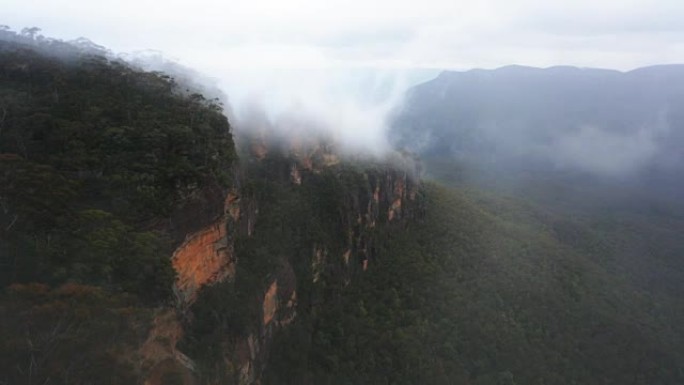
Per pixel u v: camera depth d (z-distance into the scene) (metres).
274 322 43.62
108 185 30.36
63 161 30.89
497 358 53.34
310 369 44.88
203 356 29.45
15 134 31.72
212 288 34.47
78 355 20.50
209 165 35.41
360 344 50.22
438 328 55.19
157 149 33.66
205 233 33.91
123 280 25.56
